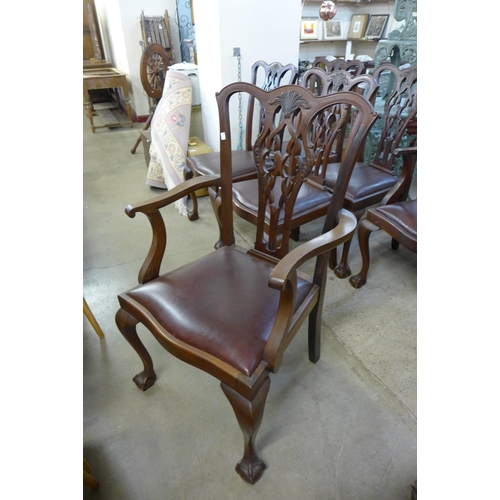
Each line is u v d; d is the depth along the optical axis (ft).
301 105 3.05
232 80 7.44
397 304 5.03
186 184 3.44
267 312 2.87
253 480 3.03
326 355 4.27
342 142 6.15
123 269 5.85
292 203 3.35
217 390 3.91
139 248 6.41
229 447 3.35
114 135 13.23
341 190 3.10
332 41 13.80
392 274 5.65
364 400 3.75
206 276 3.28
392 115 5.64
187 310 2.91
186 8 13.29
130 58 13.64
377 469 3.15
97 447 3.36
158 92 10.86
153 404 3.76
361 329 4.62
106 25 15.94
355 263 5.94
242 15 6.90
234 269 3.40
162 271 5.73
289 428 3.49
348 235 2.89
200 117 9.34
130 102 14.70
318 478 3.09
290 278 2.40
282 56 7.68
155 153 8.06
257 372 2.52
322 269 3.42
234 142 8.17
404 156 4.84
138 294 3.14
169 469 3.18
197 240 6.64
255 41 7.26
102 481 3.10
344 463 3.20
